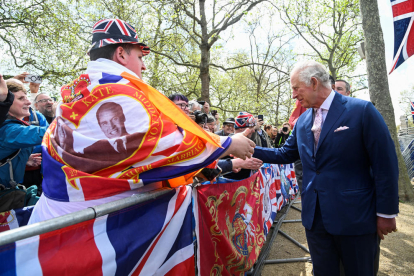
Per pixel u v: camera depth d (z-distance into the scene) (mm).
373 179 1829
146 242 1246
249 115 3557
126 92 1200
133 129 1154
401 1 4016
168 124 1244
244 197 2430
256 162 2082
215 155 1313
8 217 1507
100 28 1382
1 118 1704
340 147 1800
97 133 1159
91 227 1070
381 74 5438
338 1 13414
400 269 2904
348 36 16125
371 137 1719
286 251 3459
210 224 1784
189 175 1510
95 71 1324
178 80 13805
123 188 1144
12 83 2129
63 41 11531
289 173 6117
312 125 2035
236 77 20828
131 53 1423
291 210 5410
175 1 10508
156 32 12445
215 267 1818
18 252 875
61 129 1193
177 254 1476
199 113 3396
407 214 4754
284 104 22578
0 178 1948
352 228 1734
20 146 1968
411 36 3953
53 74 11602
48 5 11438
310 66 1919
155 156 1177
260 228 2879
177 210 1493
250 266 2371
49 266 929
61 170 1163
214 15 11555
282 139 6566
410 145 8336
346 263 1809
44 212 1203
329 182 1832
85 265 1012
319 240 1908
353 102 1855
